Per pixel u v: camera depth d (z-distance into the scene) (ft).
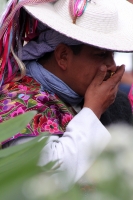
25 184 2.89
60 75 14.75
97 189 2.75
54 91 14.76
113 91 14.29
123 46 13.97
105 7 14.39
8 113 13.19
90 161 3.28
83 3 14.05
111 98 14.29
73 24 13.98
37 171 3.11
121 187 2.72
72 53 14.40
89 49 14.25
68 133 12.66
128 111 17.83
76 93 14.94
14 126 4.45
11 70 14.56
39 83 14.65
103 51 14.35
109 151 2.85
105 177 2.75
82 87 14.67
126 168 2.76
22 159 3.53
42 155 3.44
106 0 15.14
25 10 14.23
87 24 13.99
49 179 3.02
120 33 14.71
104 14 14.15
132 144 2.87
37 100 13.65
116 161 2.78
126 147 2.85
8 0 14.20
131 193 2.70
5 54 14.16
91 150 3.27
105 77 14.75
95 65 14.39
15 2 14.17
